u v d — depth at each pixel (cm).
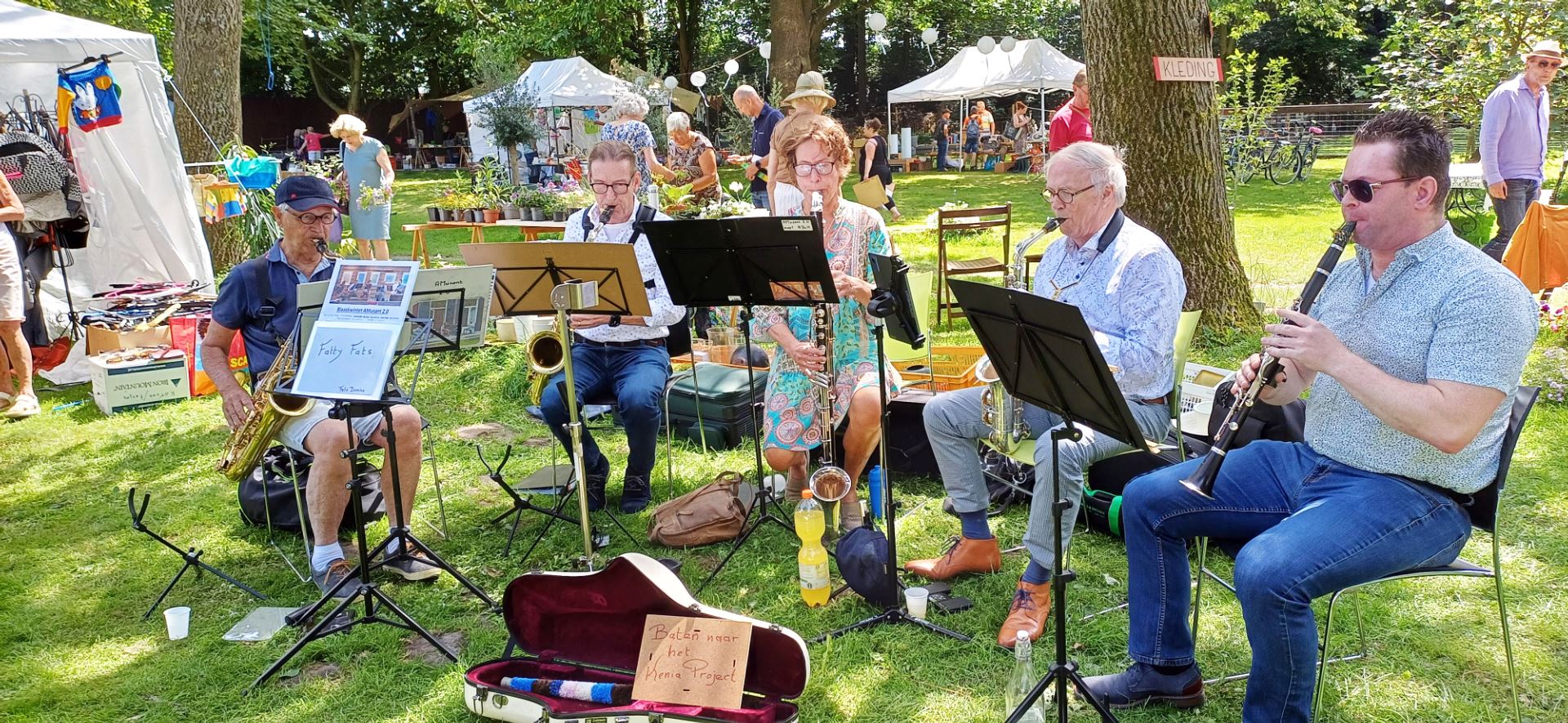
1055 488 228
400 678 289
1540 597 303
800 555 318
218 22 878
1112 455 298
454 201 903
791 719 249
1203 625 299
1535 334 209
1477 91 985
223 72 891
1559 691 258
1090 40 580
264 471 383
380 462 414
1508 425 224
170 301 661
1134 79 566
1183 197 578
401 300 284
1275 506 243
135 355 577
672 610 260
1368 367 208
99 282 741
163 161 731
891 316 286
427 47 3022
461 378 596
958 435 318
